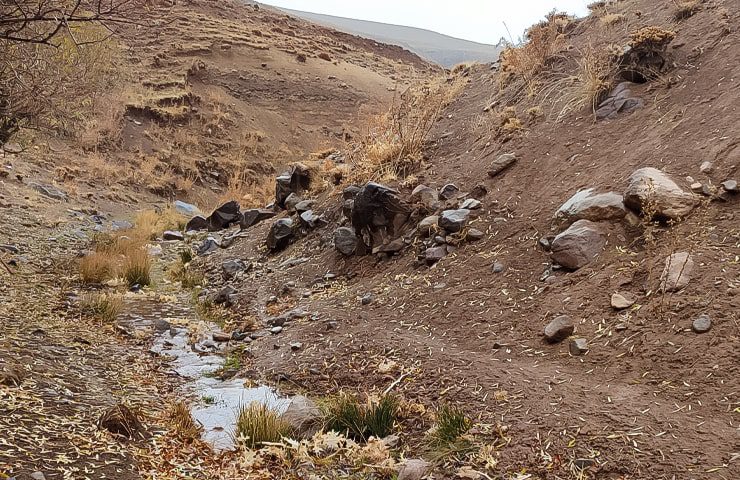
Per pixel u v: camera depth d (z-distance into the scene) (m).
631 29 8.60
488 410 4.20
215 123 24.61
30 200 12.65
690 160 5.66
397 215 7.59
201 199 19.77
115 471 3.63
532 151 7.43
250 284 8.28
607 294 4.95
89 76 9.79
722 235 4.89
